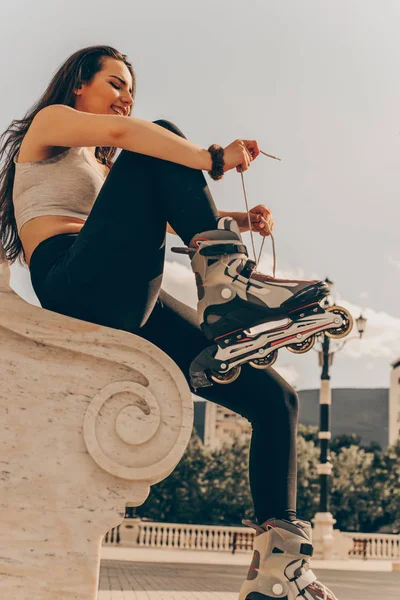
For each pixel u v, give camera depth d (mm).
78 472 2229
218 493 53844
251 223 2957
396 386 96500
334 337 2363
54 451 2234
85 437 2234
